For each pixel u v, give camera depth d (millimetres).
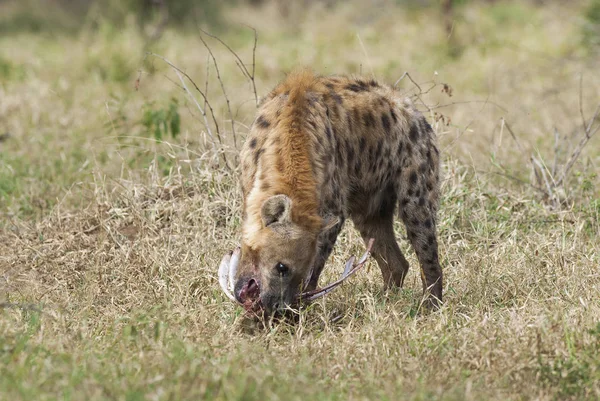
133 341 10109
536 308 11477
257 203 10484
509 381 9594
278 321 10922
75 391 8531
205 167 15117
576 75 24266
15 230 14859
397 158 12312
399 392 9047
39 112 21094
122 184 15492
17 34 35469
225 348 10211
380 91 12445
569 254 13383
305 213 10328
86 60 27016
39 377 8852
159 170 16078
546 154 18312
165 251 13320
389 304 11844
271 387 8961
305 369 9523
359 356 10180
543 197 15750
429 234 12508
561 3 34719
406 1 34531
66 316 10984
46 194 16656
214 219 14375
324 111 11438
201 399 8594
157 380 8812
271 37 34250
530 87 24500
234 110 21328
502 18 33781
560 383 9492
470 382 9164
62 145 18938
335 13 36344
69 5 38906
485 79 25531
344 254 13570
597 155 18250
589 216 14922
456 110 22344
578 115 21516
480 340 10391
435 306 12195
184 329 10555
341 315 11742
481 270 13086
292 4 39375
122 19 33719
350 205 12273
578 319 10930
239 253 11047
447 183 15258
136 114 20766
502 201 15406
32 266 13414
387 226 12820
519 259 13289
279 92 11586
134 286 12391
